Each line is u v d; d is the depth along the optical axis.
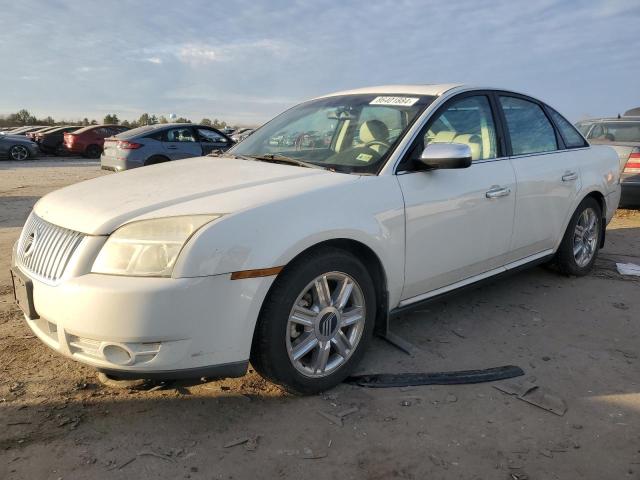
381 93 3.88
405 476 2.33
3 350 3.38
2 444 2.47
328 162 3.36
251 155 3.81
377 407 2.84
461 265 3.64
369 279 3.07
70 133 23.89
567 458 2.44
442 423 2.71
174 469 2.34
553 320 4.04
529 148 4.27
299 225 2.67
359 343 3.08
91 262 2.50
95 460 2.39
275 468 2.36
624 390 3.04
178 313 2.40
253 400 2.89
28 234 2.97
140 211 2.61
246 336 2.57
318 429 2.64
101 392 2.94
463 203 3.51
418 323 3.95
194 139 12.33
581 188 4.68
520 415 2.78
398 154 3.24
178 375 2.48
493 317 4.08
